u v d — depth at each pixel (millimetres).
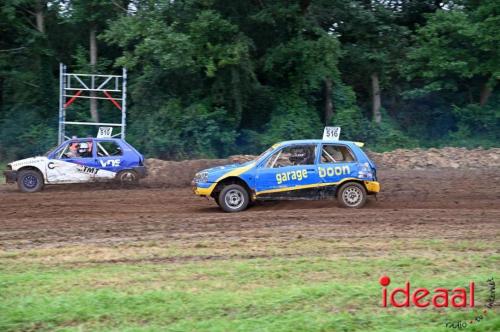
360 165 28172
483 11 54125
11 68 57156
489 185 36844
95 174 37031
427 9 63031
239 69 52031
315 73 53312
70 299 14188
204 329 12250
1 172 47406
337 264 17688
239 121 53938
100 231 23203
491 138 57375
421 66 57188
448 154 48688
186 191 36125
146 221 25266
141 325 12664
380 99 61875
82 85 52000
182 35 47469
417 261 17938
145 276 16500
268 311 13367
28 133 54656
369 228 23203
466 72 54656
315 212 26859
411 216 25766
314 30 53312
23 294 14875
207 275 16562
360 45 59344
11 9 53000
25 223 25125
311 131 55094
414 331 12188
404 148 56188
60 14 58281
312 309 13492
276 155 27891
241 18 53688
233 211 27547
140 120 54312
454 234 22031
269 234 22188
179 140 52375
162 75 53062
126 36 48531
